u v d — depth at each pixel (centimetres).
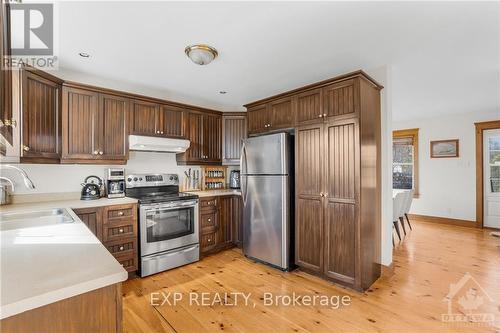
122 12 179
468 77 319
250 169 333
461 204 531
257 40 222
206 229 350
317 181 275
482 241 421
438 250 376
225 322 202
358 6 176
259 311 217
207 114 389
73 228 148
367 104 257
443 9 180
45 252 105
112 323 85
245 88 354
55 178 278
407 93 386
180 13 182
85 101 273
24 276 81
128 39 217
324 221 268
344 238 253
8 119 144
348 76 247
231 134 409
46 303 71
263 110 340
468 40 225
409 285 263
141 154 343
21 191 258
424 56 258
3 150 173
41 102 235
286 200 297
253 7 176
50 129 245
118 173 308
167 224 307
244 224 344
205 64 252
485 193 510
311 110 281
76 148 266
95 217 254
